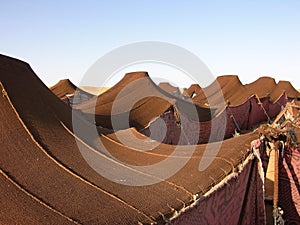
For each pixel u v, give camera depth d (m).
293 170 9.02
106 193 5.73
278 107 31.47
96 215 4.98
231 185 7.07
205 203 6.17
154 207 5.61
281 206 9.20
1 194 4.85
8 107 6.75
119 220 5.00
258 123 26.58
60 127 7.68
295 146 9.05
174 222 5.31
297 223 8.95
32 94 7.82
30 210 4.69
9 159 5.77
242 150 8.48
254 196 8.19
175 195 6.18
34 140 6.50
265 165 8.73
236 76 32.56
